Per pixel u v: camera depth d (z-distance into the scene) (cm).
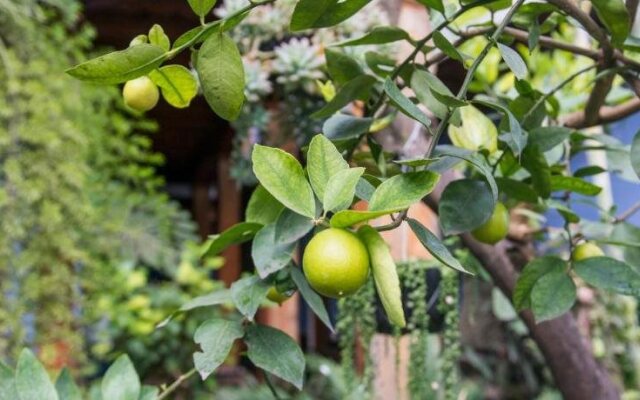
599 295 203
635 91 71
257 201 67
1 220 202
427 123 56
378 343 165
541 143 72
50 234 213
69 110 239
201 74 55
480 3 64
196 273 307
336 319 145
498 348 241
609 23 65
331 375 280
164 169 496
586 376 101
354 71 79
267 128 143
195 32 54
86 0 237
